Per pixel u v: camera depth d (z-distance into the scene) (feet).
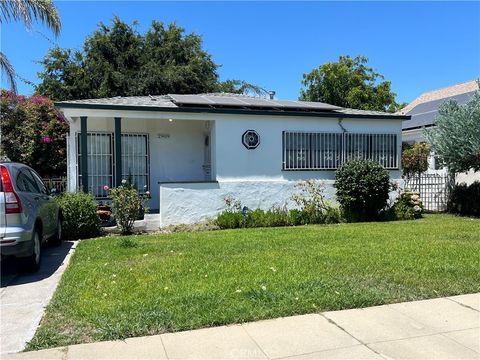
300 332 14.93
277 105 45.03
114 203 36.55
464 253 25.72
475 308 17.15
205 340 14.30
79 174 44.96
